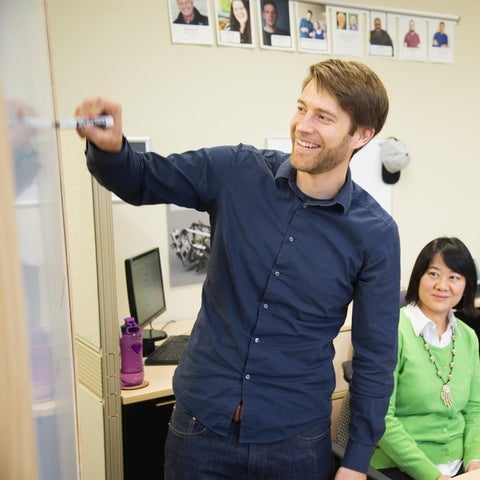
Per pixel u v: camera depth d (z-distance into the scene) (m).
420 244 3.45
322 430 1.28
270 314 1.18
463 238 3.59
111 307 1.80
